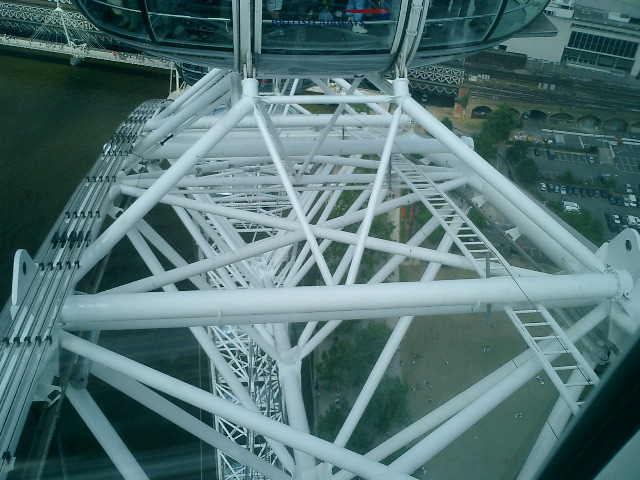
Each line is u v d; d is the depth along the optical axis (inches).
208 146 512.1
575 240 493.0
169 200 682.8
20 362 378.6
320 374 1232.2
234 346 1253.7
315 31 512.7
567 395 422.9
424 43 547.5
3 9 2645.2
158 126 763.4
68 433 1052.5
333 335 1331.2
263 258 1100.5
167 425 1200.8
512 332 1197.1
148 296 435.2
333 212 1654.8
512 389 482.9
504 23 566.9
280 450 636.7
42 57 2568.9
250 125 708.0
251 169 956.6
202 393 439.2
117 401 1210.0
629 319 458.6
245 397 631.2
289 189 488.1
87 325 434.9
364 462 420.2
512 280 465.7
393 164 772.0
